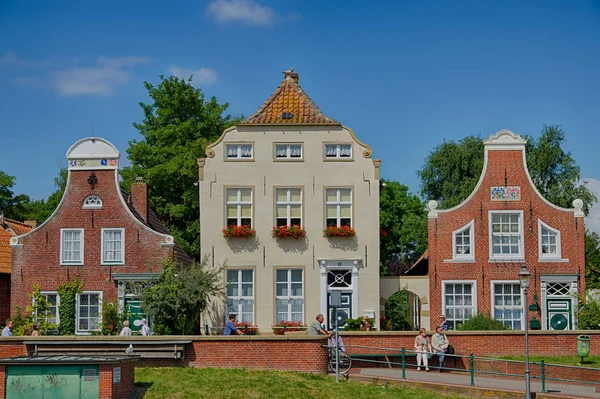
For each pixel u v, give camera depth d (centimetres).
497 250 3903
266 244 3853
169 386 2627
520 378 3005
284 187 3881
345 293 3850
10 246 4200
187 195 5209
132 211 3975
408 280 3912
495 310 3872
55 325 3694
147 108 5588
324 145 3900
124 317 3700
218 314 3791
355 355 3131
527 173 3931
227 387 2641
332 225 3875
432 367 3095
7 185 5959
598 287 4547
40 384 2450
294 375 2827
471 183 6191
